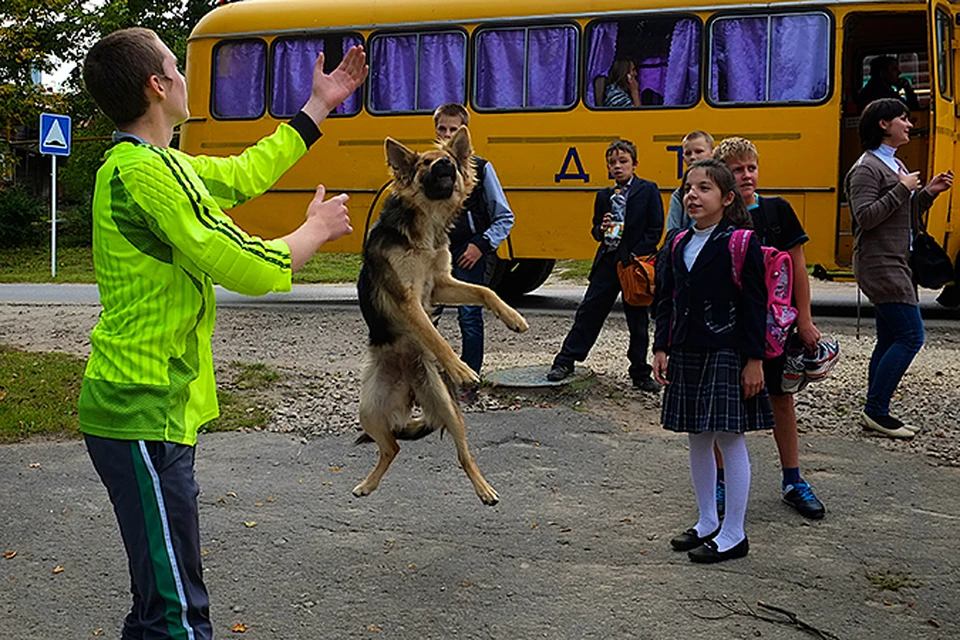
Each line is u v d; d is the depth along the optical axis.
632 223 7.34
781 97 11.02
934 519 4.88
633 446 6.20
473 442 6.29
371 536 4.74
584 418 6.79
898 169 6.12
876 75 11.39
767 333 4.36
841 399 7.20
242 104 13.06
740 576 4.18
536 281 14.16
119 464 2.70
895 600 3.93
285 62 12.86
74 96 30.23
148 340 2.70
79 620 3.85
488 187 6.77
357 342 10.09
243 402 7.31
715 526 4.53
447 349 4.50
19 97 27.64
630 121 11.57
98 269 2.77
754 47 11.11
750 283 4.24
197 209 2.65
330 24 12.64
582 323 7.51
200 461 5.98
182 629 2.73
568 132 11.81
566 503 5.19
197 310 2.79
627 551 4.50
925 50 11.68
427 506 5.17
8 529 4.82
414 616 3.86
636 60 11.55
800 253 4.87
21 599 4.03
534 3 11.88
